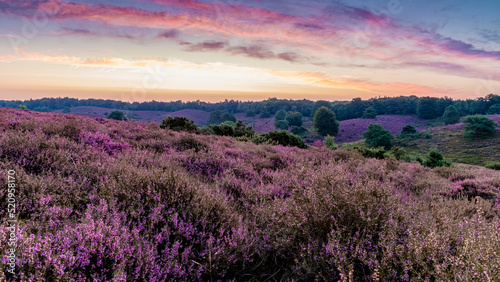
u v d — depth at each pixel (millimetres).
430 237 2322
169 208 2949
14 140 4234
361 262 2295
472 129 80625
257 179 5395
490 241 2223
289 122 164750
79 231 2150
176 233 2602
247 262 2525
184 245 2572
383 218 2701
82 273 1835
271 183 5062
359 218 2643
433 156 19047
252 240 2666
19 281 1631
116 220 2432
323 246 2404
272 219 2928
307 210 2818
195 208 3002
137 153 5496
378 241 2404
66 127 6539
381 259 2158
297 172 4621
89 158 4773
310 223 2725
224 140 12609
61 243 2002
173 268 2160
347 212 2744
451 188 6117
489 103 148625
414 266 2197
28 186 2854
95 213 2660
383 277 2066
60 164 3938
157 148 7656
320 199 2889
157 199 3014
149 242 2312
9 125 6469
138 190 3148
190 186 3443
